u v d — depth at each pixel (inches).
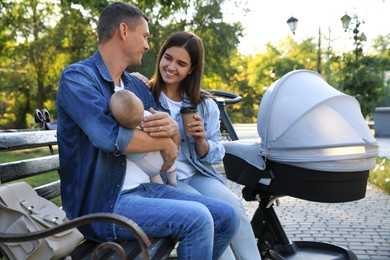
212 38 929.5
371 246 189.3
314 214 247.3
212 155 124.2
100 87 98.7
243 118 2230.6
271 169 127.0
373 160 123.9
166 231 92.4
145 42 105.1
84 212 95.7
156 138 95.3
